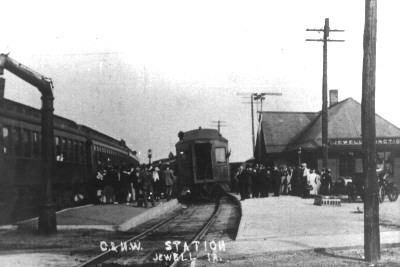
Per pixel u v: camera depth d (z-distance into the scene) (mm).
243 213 23234
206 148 36219
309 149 44625
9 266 12203
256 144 61094
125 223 20953
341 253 13141
